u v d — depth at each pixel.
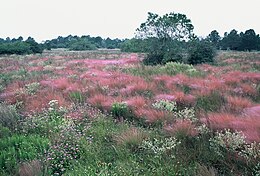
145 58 26.59
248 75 15.12
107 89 12.31
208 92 10.85
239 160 5.34
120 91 11.73
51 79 15.70
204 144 6.06
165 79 14.21
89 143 6.47
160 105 9.06
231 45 68.06
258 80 14.44
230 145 5.64
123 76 15.44
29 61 32.38
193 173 5.02
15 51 52.94
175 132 6.62
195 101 9.94
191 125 6.87
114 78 15.16
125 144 6.27
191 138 6.51
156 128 7.31
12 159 5.60
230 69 19.77
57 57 37.28
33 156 5.70
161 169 5.06
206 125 6.98
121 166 5.30
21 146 6.13
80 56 38.44
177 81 13.70
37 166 5.18
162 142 6.11
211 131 6.60
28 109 9.70
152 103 9.50
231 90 11.57
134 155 5.82
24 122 7.96
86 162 5.62
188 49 27.19
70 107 9.37
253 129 6.10
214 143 6.00
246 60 28.47
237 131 6.23
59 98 10.55
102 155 6.00
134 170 5.11
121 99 10.09
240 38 67.31
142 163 5.54
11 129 7.61
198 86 12.29
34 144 6.22
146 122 8.03
